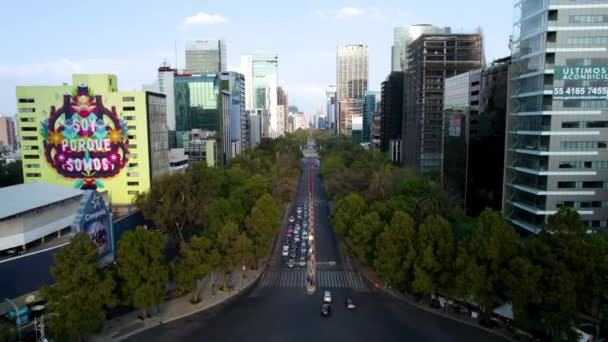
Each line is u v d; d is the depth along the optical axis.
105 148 177.38
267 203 131.50
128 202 180.75
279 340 82.62
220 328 87.69
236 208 136.75
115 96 175.25
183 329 87.25
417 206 123.00
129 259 85.50
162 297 89.00
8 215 118.25
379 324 89.25
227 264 103.00
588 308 80.50
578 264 76.31
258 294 106.19
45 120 175.25
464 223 113.00
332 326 88.44
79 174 178.62
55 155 177.25
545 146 111.94
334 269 123.75
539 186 113.06
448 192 148.00
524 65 120.44
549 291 75.31
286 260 131.88
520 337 81.12
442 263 90.12
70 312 74.69
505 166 129.25
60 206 138.12
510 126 127.50
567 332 73.50
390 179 164.75
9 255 118.06
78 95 174.12
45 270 103.75
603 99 109.75
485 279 82.00
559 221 79.69
